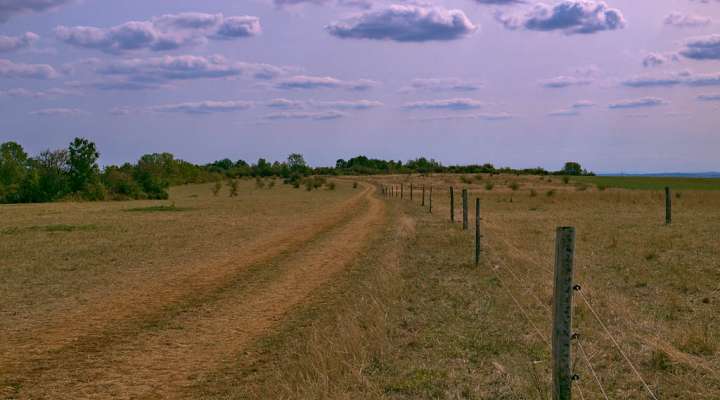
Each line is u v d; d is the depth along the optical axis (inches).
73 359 331.0
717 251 621.3
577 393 248.4
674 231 815.1
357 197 2406.5
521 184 3750.0
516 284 460.1
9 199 2628.0
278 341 358.3
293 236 943.0
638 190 2677.2
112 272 614.2
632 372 272.1
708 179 5157.5
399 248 716.0
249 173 6697.8
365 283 508.1
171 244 845.8
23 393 279.1
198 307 455.2
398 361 299.3
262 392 266.2
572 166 6205.7
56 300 482.3
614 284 469.4
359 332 331.9
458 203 1786.4
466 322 369.7
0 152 3181.6
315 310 434.3
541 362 289.0
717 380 259.8
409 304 424.8
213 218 1338.6
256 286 535.8
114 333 384.2
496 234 794.2
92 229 1075.3
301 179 4616.1
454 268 567.5
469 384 264.2
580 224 948.0
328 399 242.8
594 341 315.3
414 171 6742.1
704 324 348.2
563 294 201.3
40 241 883.4
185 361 325.1
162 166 5017.2
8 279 575.2
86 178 2760.8
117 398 272.4
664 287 454.9
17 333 384.8
